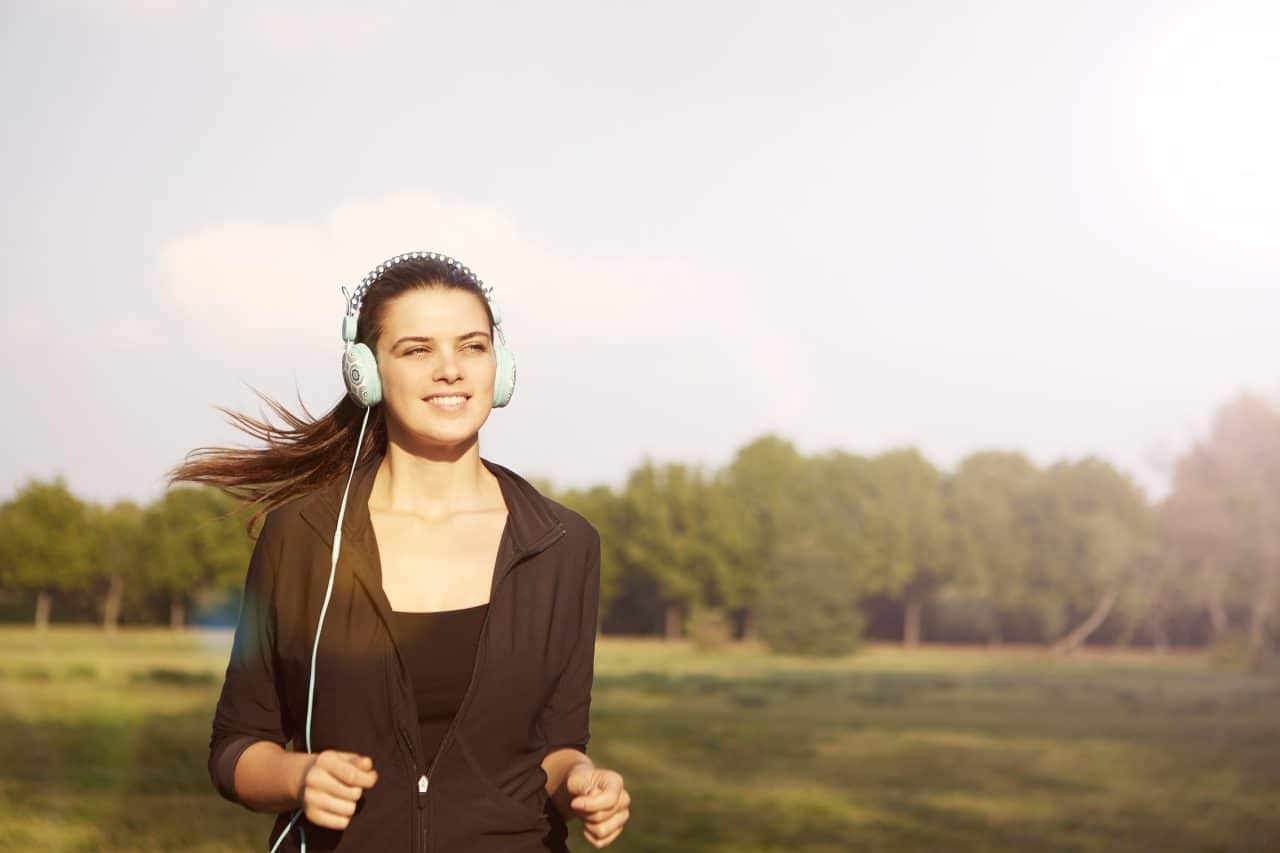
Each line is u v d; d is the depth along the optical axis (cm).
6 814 1842
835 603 7719
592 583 229
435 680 209
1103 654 7450
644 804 2375
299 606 212
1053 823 2236
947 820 2244
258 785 202
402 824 205
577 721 227
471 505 222
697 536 8519
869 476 8388
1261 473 7119
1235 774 2916
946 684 5622
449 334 214
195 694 4512
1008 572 7931
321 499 217
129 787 2145
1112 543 7506
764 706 4516
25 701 4109
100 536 8469
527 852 212
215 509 8325
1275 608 6988
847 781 2727
